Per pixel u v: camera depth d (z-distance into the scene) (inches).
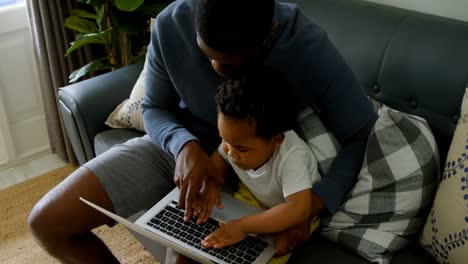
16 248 70.6
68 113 64.1
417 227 44.2
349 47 52.1
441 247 41.1
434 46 45.9
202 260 35.7
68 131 67.6
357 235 43.9
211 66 45.7
